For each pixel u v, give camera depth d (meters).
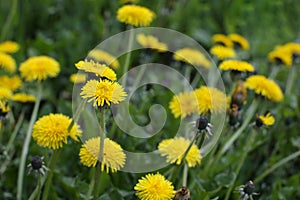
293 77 3.69
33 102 2.85
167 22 4.46
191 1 4.73
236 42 3.73
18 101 2.83
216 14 5.01
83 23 4.47
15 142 2.94
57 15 4.52
